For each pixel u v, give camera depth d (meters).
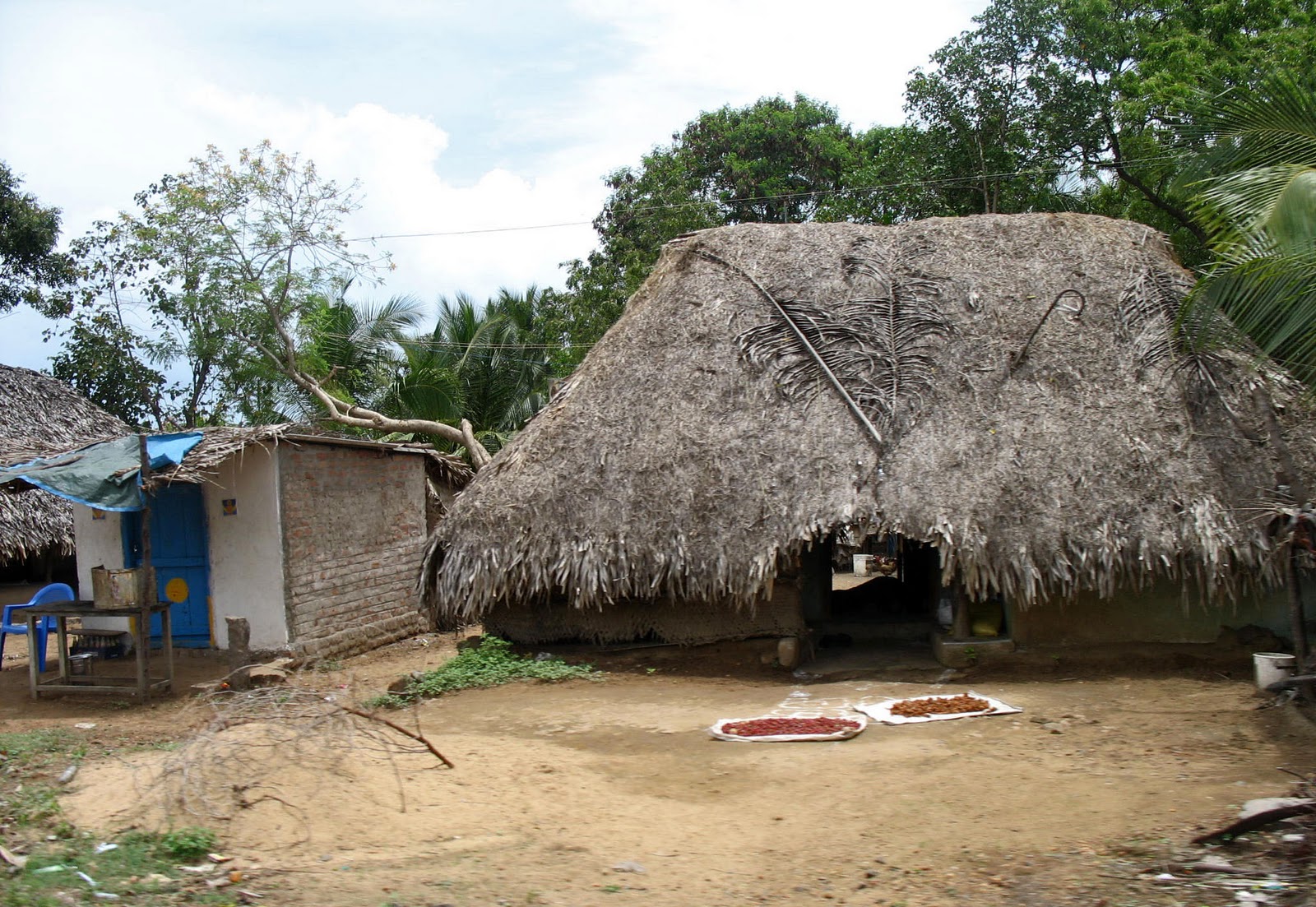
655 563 10.53
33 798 6.69
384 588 14.38
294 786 6.44
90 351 25.50
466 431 20.78
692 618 11.27
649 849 5.64
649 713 9.18
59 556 21.75
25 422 20.95
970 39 22.34
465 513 11.30
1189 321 9.28
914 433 10.84
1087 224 13.12
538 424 12.21
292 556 12.52
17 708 10.46
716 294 12.95
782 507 10.48
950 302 12.29
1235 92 9.37
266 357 21.28
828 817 6.12
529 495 11.17
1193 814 5.75
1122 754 7.25
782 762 7.41
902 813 6.12
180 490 12.80
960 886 4.91
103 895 4.94
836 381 11.45
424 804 6.45
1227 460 10.20
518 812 6.34
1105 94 21.22
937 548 11.77
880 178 23.73
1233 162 9.30
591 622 11.55
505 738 8.45
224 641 12.62
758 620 11.08
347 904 4.80
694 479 10.89
